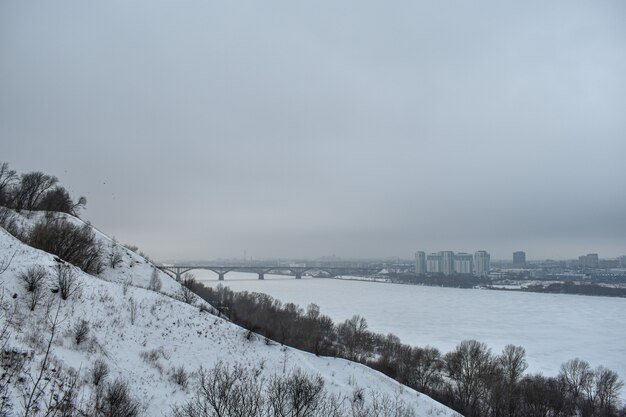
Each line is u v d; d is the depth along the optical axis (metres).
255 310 96.38
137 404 21.53
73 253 45.09
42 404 15.19
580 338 127.19
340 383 37.66
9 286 26.50
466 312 175.75
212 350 34.53
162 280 60.72
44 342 21.73
